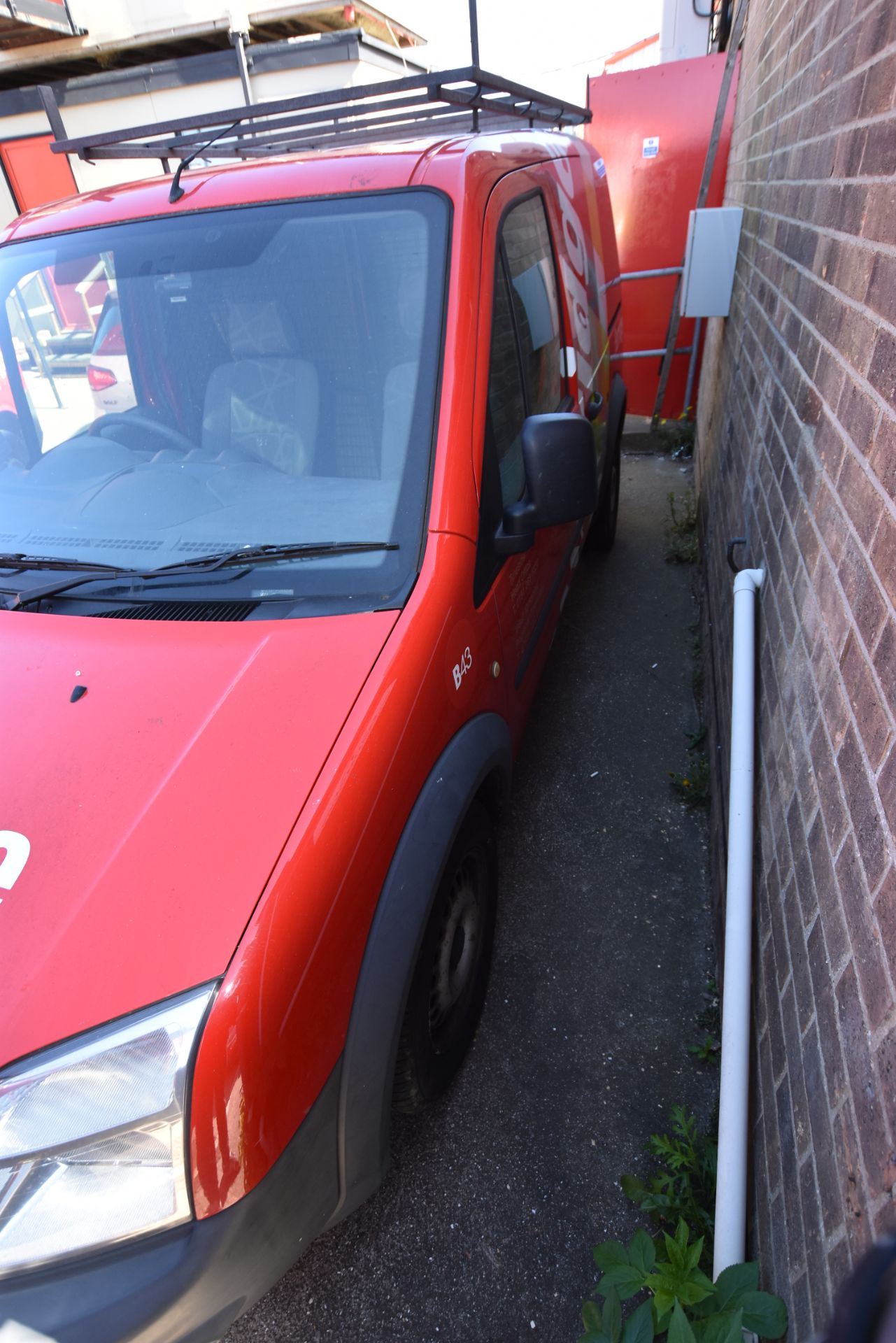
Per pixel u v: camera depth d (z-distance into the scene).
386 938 1.46
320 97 2.32
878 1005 1.03
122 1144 1.12
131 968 1.18
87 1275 1.12
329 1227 1.49
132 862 1.29
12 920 1.26
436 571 1.77
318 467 1.95
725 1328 1.15
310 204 2.11
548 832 2.89
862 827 1.18
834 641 1.44
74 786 1.43
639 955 2.41
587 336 3.55
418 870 1.54
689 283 4.04
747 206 3.76
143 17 8.98
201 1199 1.14
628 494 5.79
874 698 1.18
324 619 1.69
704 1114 1.97
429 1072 1.84
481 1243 1.77
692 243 3.95
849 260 1.60
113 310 2.15
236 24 8.73
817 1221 1.15
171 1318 1.16
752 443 2.78
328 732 1.46
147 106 9.52
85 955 1.20
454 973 1.99
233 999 1.16
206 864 1.28
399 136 3.25
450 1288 1.70
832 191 1.82
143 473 2.08
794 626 1.78
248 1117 1.16
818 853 1.40
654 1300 1.29
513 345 2.36
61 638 1.75
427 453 1.88
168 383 2.12
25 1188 1.11
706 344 5.70
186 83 9.26
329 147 3.29
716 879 2.48
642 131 5.64
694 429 6.20
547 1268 1.72
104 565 1.92
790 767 1.67
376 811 1.45
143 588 1.85
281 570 1.81
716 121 5.19
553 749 3.30
